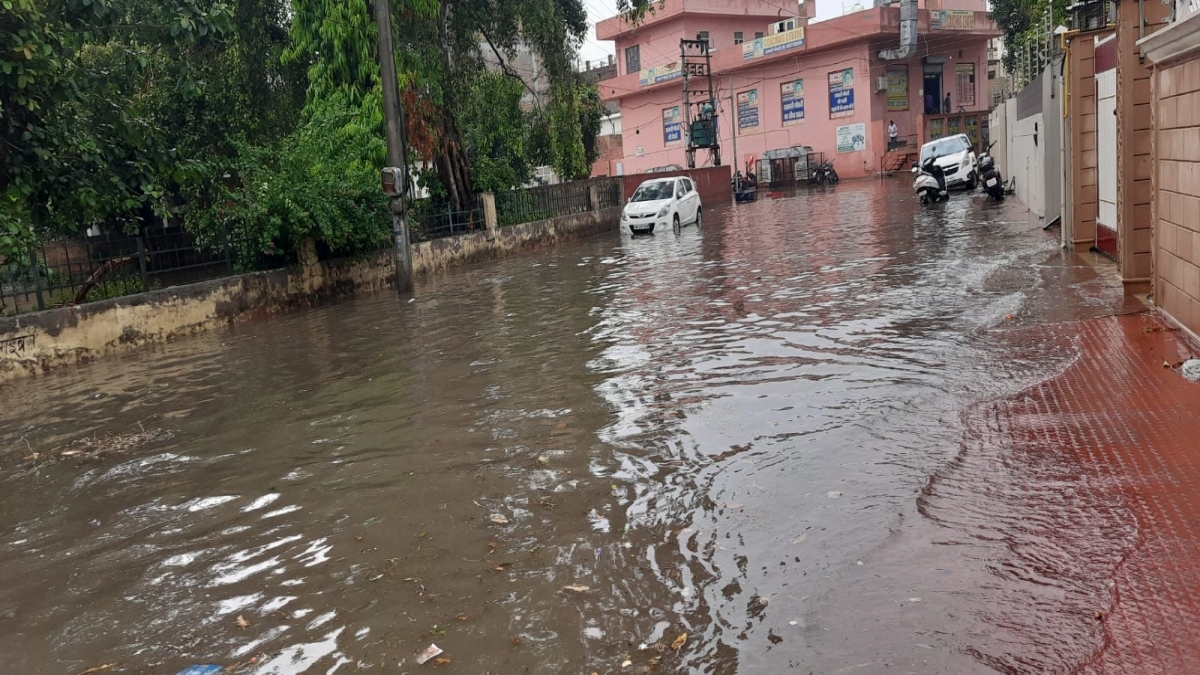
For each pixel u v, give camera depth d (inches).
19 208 414.9
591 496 186.1
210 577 164.7
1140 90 305.9
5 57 361.1
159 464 242.8
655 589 142.7
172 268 527.2
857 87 1752.0
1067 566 134.6
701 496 180.4
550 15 854.5
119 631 146.8
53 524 203.0
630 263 664.4
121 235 652.7
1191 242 243.6
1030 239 524.1
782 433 215.3
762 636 125.0
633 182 1283.2
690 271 568.1
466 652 128.7
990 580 133.1
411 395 293.4
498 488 196.2
